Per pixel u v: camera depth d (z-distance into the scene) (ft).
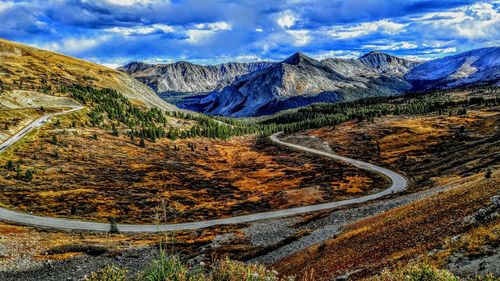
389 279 50.08
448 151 499.10
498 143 419.33
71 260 186.70
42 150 500.33
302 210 319.27
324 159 581.53
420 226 120.26
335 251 139.44
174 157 615.98
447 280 45.78
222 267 35.91
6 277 160.76
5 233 235.20
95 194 368.89
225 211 332.19
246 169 562.25
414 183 388.37
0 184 363.15
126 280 32.53
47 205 321.93
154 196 379.14
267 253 187.42
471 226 88.84
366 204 288.10
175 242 225.15
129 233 260.42
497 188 124.88
